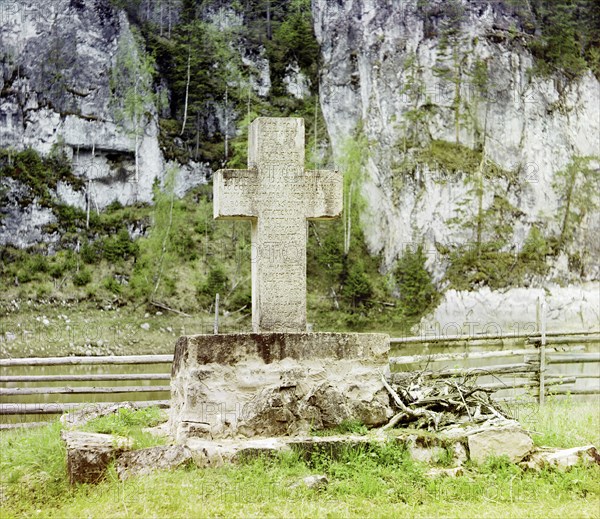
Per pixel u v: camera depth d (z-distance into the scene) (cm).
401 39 3975
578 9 4216
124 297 3319
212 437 844
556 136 3997
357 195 3794
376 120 3903
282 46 4053
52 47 3659
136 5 3875
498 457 809
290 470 765
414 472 772
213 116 3891
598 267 3850
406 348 2222
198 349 860
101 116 3672
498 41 4028
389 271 3691
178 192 3709
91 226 3525
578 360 1549
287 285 931
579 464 814
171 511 676
